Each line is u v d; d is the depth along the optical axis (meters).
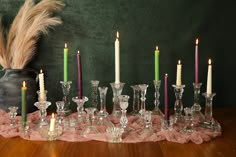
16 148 1.21
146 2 1.68
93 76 1.73
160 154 1.15
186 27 1.70
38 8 1.57
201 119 1.43
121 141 1.25
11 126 1.38
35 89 1.59
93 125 1.37
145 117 1.35
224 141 1.26
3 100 1.52
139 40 1.71
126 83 1.74
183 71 1.73
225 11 1.70
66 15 1.68
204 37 1.71
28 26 1.56
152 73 1.73
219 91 1.75
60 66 1.72
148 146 1.22
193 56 1.72
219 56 1.72
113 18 1.69
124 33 1.70
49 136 1.28
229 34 1.71
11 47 1.58
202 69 1.73
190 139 1.26
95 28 1.70
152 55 1.72
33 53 1.64
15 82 1.52
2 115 1.50
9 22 1.68
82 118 1.44
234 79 1.74
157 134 1.30
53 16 1.67
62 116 1.45
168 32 1.71
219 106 1.76
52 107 1.74
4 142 1.26
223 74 1.74
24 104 1.33
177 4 1.69
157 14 1.69
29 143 1.25
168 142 1.25
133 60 1.72
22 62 1.58
